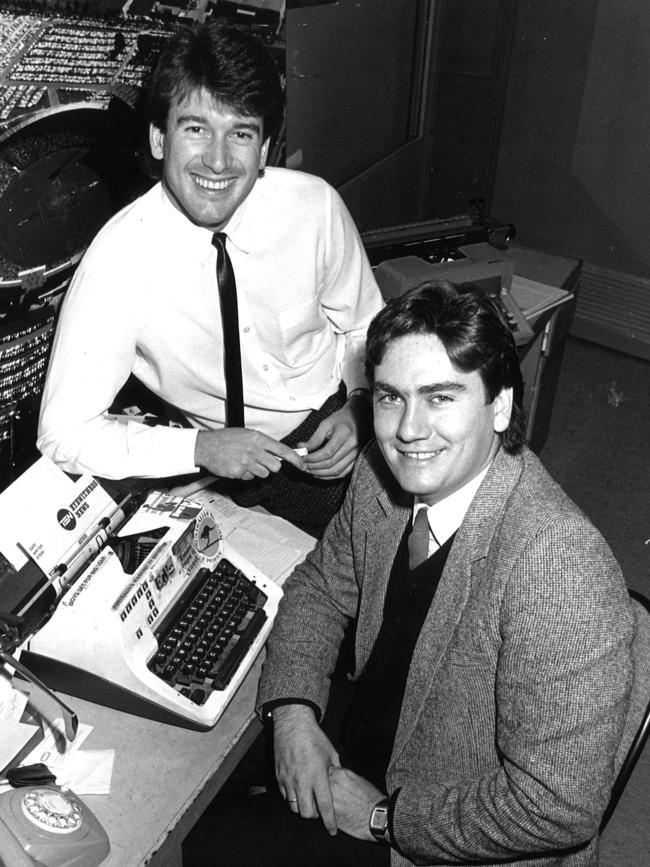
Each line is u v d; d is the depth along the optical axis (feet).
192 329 5.41
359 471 4.84
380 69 10.68
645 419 11.83
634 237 12.41
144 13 5.52
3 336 5.29
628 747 4.16
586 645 3.67
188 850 4.75
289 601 5.09
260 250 5.39
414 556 4.44
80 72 5.18
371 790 4.53
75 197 5.54
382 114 11.14
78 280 5.15
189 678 4.46
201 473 6.08
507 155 12.84
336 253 5.82
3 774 3.95
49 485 4.27
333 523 5.14
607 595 3.75
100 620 4.12
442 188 12.92
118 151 5.76
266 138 5.04
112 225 5.14
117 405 6.36
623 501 10.29
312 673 4.85
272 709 4.71
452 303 3.76
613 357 13.20
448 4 11.33
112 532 4.53
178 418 6.45
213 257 5.22
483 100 12.16
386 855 4.57
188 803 3.98
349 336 6.44
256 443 5.30
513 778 3.84
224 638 4.68
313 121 9.69
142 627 4.32
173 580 4.63
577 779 3.66
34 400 5.75
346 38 9.70
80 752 4.15
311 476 6.18
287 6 8.46
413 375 3.75
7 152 4.93
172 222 5.13
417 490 3.99
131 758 4.17
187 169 4.79
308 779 4.47
